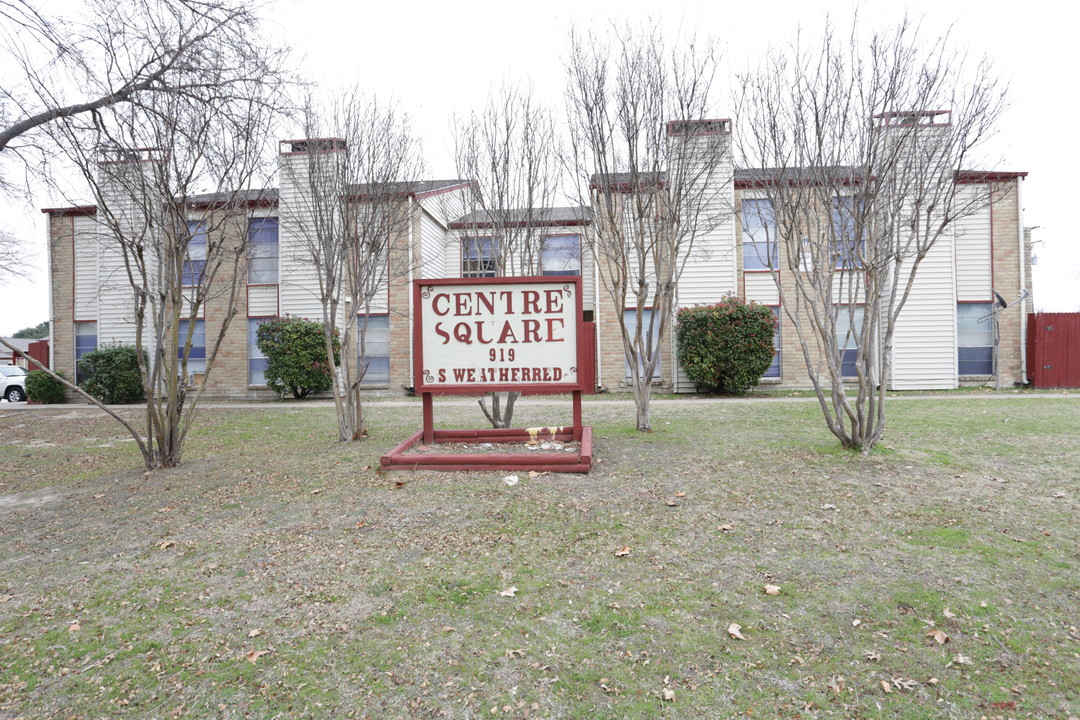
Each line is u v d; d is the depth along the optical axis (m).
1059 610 3.62
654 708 2.84
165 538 5.18
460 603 3.87
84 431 11.92
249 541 5.04
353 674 3.14
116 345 19.02
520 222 10.32
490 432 8.23
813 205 8.12
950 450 7.71
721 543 4.77
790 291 17.16
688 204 9.24
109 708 2.91
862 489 6.04
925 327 16.61
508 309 7.75
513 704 2.88
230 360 18.69
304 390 18.16
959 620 3.53
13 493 6.91
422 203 17.50
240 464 7.98
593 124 8.90
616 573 4.27
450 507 5.72
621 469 7.04
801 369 17.12
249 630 3.60
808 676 3.05
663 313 9.52
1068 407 11.78
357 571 4.38
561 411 13.02
